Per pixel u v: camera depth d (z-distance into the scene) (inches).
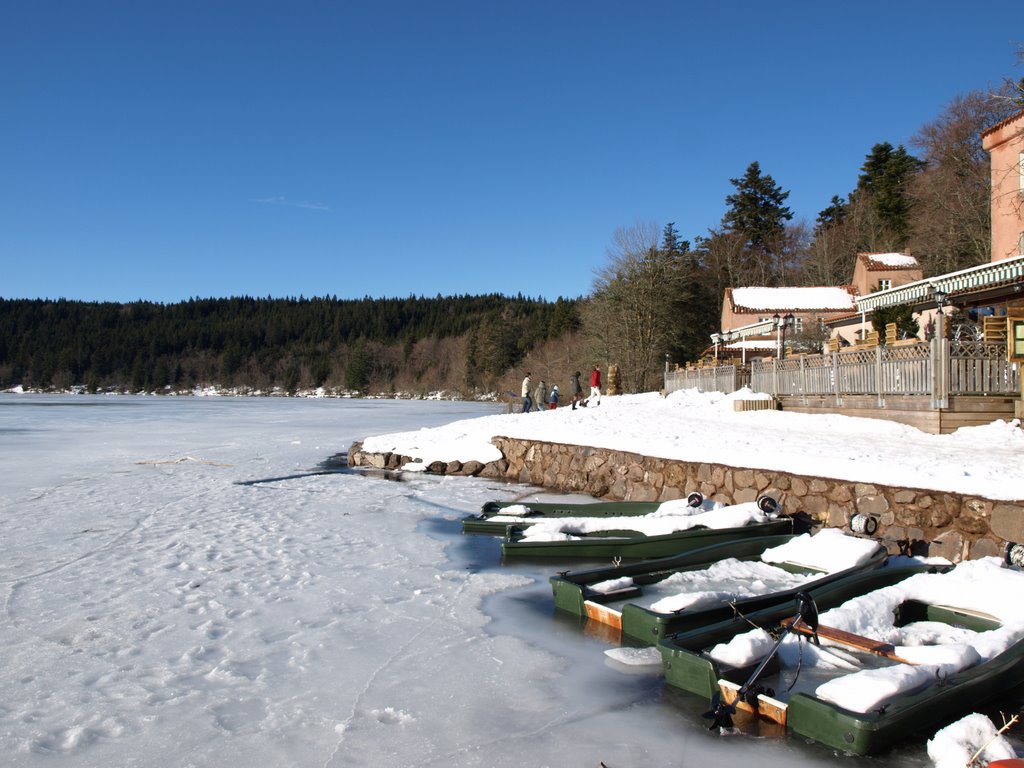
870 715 166.2
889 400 539.8
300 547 375.9
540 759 165.2
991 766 146.6
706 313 2330.2
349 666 218.2
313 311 6727.4
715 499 454.3
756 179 2635.3
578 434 612.4
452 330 5477.4
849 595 265.4
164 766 160.9
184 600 281.9
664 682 207.8
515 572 330.0
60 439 1103.0
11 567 331.3
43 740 172.2
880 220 2231.8
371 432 1252.5
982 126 1512.1
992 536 310.2
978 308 705.6
